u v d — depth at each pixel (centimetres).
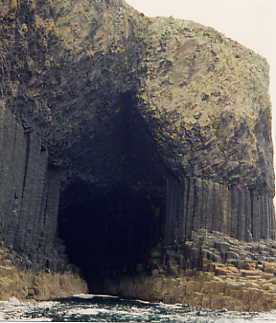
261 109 4953
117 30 4128
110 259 5294
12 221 3569
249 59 4925
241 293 3519
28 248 3797
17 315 2550
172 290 3912
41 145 3991
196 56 4556
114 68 4209
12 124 3550
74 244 5422
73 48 3788
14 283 3341
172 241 4462
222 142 4550
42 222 4147
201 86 4516
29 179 3781
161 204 4816
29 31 3456
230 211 4594
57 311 2803
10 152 3519
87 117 4238
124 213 5141
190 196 4462
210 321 2662
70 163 4434
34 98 3716
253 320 2800
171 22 4622
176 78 4497
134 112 4509
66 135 4162
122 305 3403
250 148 4719
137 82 4441
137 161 4769
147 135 4544
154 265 4403
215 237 4369
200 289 3772
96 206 5097
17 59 3459
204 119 4459
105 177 4812
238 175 4662
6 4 3250
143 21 4512
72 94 3984
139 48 4428
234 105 4609
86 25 3834
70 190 4716
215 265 4025
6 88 3456
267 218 4831
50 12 3553
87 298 3900
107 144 4594
